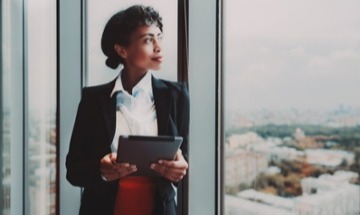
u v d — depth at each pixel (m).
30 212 2.84
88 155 1.64
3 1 2.73
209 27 1.72
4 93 2.77
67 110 2.33
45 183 2.73
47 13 2.67
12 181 2.82
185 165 1.47
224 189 1.74
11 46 2.79
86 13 2.34
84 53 2.36
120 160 1.40
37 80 2.76
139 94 1.64
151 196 1.54
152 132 1.58
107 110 1.63
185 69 1.69
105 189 1.61
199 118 1.72
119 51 1.71
